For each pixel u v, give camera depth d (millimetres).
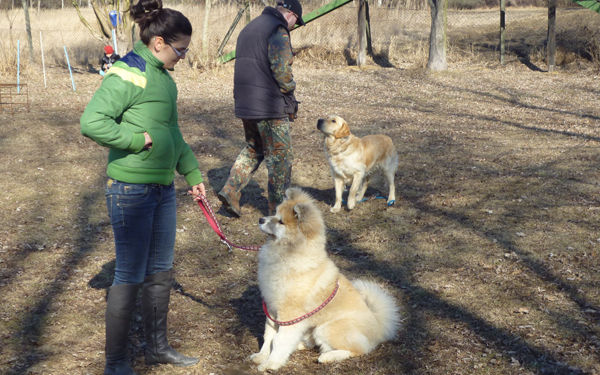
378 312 3166
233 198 5285
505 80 12805
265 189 6301
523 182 6137
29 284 3809
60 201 5586
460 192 5938
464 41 16953
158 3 2375
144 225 2504
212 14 16906
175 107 2619
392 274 4145
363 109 10430
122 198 2424
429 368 2889
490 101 11031
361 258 4488
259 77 4703
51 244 4555
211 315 3533
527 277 3951
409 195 6008
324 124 5246
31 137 7930
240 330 3357
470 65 14562
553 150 7445
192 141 8133
